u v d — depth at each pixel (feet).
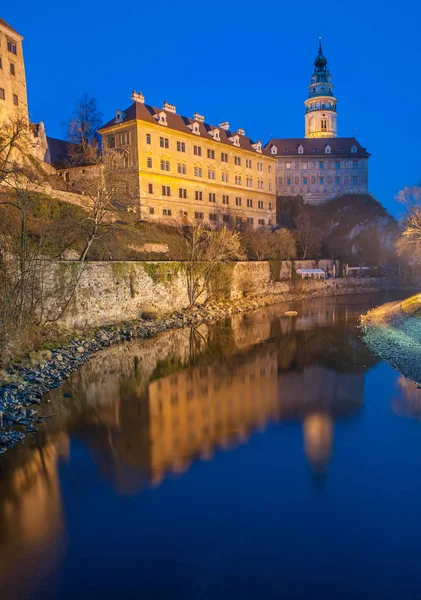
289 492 40.63
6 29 158.61
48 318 91.25
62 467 44.78
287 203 334.65
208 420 57.88
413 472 44.19
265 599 28.25
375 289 246.88
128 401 65.00
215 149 231.09
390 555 32.19
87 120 237.45
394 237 327.67
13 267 79.25
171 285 138.31
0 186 97.81
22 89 167.32
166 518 36.68
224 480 42.70
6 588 29.17
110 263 112.37
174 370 82.28
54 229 105.40
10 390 61.67
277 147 354.33
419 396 67.05
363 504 38.68
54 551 32.71
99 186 112.27
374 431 54.29
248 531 35.09
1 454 46.80
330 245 303.89
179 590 28.99
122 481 42.45
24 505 38.50
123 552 32.65
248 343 106.73
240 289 178.91
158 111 206.49
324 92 388.37
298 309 168.35
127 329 110.42
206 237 177.99
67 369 76.84
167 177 202.59
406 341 103.55
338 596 28.48
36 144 180.65
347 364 86.22
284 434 53.42
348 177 350.84
